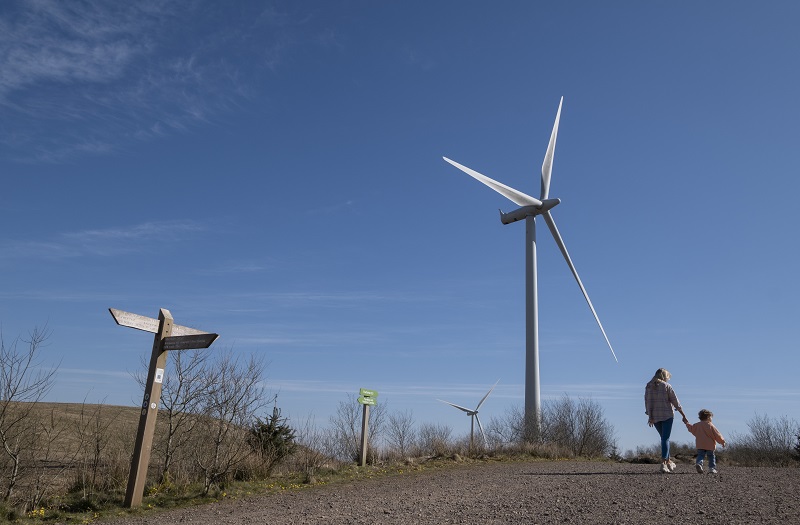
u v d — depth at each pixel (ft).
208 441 42.86
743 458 85.51
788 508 26.30
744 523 23.39
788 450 84.38
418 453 61.67
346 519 28.55
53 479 39.27
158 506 36.42
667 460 41.45
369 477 46.70
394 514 29.30
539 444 71.92
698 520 24.38
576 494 32.63
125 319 36.09
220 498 38.14
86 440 43.09
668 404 41.63
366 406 54.03
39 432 38.91
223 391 42.91
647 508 27.37
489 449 65.77
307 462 48.88
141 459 36.24
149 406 37.04
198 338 35.68
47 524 31.76
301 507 33.37
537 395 92.17
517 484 38.09
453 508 30.17
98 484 38.93
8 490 35.73
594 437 79.61
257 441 48.19
